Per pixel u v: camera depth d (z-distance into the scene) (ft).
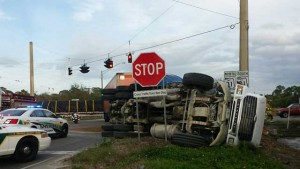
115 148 39.32
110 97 57.82
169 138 43.47
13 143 40.68
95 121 134.00
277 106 262.67
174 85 46.93
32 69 148.46
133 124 49.16
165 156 34.40
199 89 41.34
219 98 40.24
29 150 42.04
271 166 34.22
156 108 47.14
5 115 62.64
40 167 37.73
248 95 39.55
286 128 91.09
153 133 45.80
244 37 58.95
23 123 61.46
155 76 39.60
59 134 67.77
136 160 33.91
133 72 40.11
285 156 43.57
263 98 39.81
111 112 56.39
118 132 49.06
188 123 41.01
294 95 270.67
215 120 39.86
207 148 37.47
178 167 30.12
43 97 285.64
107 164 34.71
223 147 38.19
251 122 39.04
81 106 189.88
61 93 295.07
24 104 97.60
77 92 287.28
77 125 105.81
